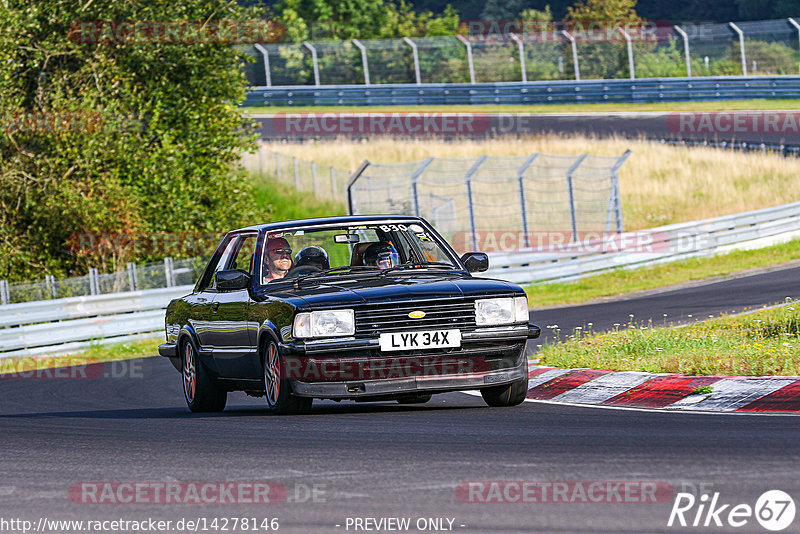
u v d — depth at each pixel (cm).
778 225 9794
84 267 8894
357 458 2052
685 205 11806
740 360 3080
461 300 2670
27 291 6738
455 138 14050
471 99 16188
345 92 16412
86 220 8556
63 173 8750
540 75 17225
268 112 16312
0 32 8650
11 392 4578
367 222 3045
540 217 11525
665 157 12912
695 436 2153
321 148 13488
